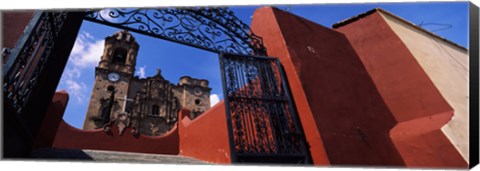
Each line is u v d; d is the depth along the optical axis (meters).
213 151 7.00
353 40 6.64
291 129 4.35
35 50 2.64
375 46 6.12
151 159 6.35
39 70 2.95
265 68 4.98
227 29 5.40
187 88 40.34
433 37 7.37
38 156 4.11
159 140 13.11
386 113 5.22
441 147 3.99
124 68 37.25
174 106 36.53
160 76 39.50
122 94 34.16
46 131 7.09
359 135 4.44
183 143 11.45
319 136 4.00
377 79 5.79
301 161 3.98
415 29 7.03
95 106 31.42
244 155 3.75
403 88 5.26
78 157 4.92
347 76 5.46
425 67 5.23
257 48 5.53
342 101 4.82
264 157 3.86
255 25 6.46
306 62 5.05
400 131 4.78
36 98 2.99
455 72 6.01
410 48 5.61
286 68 4.96
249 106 4.41
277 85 4.84
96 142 11.73
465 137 4.07
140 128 32.09
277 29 5.43
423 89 4.93
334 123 4.34
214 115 7.38
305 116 4.34
